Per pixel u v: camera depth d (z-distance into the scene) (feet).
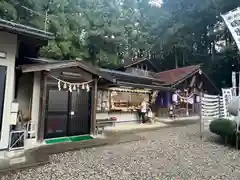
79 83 21.93
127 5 72.90
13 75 16.35
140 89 36.78
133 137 23.66
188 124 36.65
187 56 78.95
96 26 54.39
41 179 11.51
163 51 76.89
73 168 13.43
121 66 48.03
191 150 18.94
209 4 65.67
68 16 47.70
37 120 20.01
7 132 15.93
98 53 54.29
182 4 76.13
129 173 12.87
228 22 25.23
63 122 22.09
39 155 15.31
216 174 13.16
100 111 30.58
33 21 35.12
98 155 16.55
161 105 47.19
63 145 18.69
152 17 82.89
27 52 24.06
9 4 30.48
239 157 17.06
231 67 68.13
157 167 14.15
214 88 56.85
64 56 43.96
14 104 16.19
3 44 15.81
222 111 29.25
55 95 21.58
